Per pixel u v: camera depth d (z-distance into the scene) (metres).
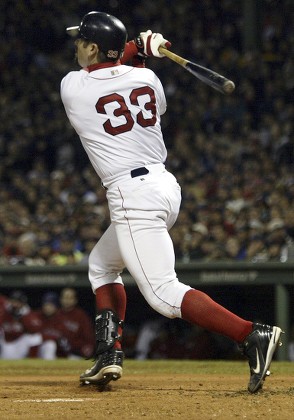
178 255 42.09
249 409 13.91
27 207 60.16
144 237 15.97
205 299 15.80
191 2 78.06
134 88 16.59
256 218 46.41
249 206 48.12
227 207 47.38
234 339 15.73
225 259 39.62
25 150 68.75
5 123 71.81
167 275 15.97
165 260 15.97
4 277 38.47
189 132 63.44
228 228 45.88
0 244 51.81
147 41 17.42
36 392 17.30
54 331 38.12
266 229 43.06
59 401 15.55
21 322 38.94
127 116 16.39
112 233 17.62
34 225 50.94
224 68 68.00
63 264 38.94
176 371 23.17
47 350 37.88
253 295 40.25
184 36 75.38
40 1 82.62
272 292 39.75
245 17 72.44
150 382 19.38
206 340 37.59
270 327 15.65
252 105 64.12
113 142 16.33
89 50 16.70
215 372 22.72
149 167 16.33
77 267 37.72
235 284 35.53
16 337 38.78
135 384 18.91
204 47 72.69
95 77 16.56
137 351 40.09
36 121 71.25
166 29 76.94
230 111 64.00
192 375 21.75
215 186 54.97
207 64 70.06
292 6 72.38
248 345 15.56
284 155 56.19
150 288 15.98
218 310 15.71
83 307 42.84
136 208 16.00
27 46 80.00
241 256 40.91
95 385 17.72
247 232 42.31
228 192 51.69
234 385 18.62
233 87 15.88
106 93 16.47
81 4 82.50
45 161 68.31
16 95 74.75
